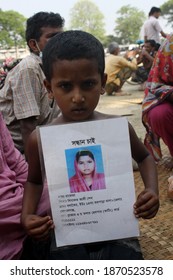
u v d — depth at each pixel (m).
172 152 3.14
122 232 1.46
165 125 2.98
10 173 1.82
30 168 1.55
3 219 1.63
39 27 2.68
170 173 3.05
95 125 1.41
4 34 60.59
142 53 8.94
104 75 1.47
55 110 2.82
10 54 37.62
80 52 1.33
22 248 1.68
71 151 1.42
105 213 1.45
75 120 1.42
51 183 1.43
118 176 1.43
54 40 1.41
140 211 1.42
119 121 1.41
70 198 1.44
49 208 1.60
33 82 2.63
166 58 2.96
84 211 1.45
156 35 10.15
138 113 5.98
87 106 1.38
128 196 1.44
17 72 2.65
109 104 7.18
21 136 2.81
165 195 2.61
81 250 1.49
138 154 1.59
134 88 9.90
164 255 1.85
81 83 1.35
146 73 9.13
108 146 1.42
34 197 1.55
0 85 3.13
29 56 2.75
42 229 1.40
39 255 1.70
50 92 1.52
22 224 1.49
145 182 1.55
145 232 2.08
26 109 2.60
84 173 1.43
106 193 1.44
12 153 1.94
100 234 1.46
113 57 8.56
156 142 3.19
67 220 1.45
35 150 1.49
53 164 1.42
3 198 1.68
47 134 1.41
